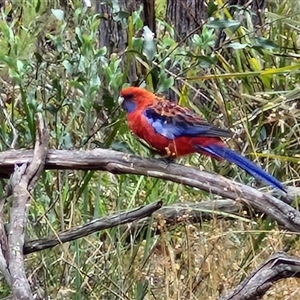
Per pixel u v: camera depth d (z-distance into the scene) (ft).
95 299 20.08
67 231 18.88
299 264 17.47
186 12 33.06
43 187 22.85
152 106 20.61
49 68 23.53
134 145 24.75
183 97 25.98
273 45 23.58
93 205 24.11
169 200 23.62
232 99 27.66
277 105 25.38
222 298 17.76
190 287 19.61
